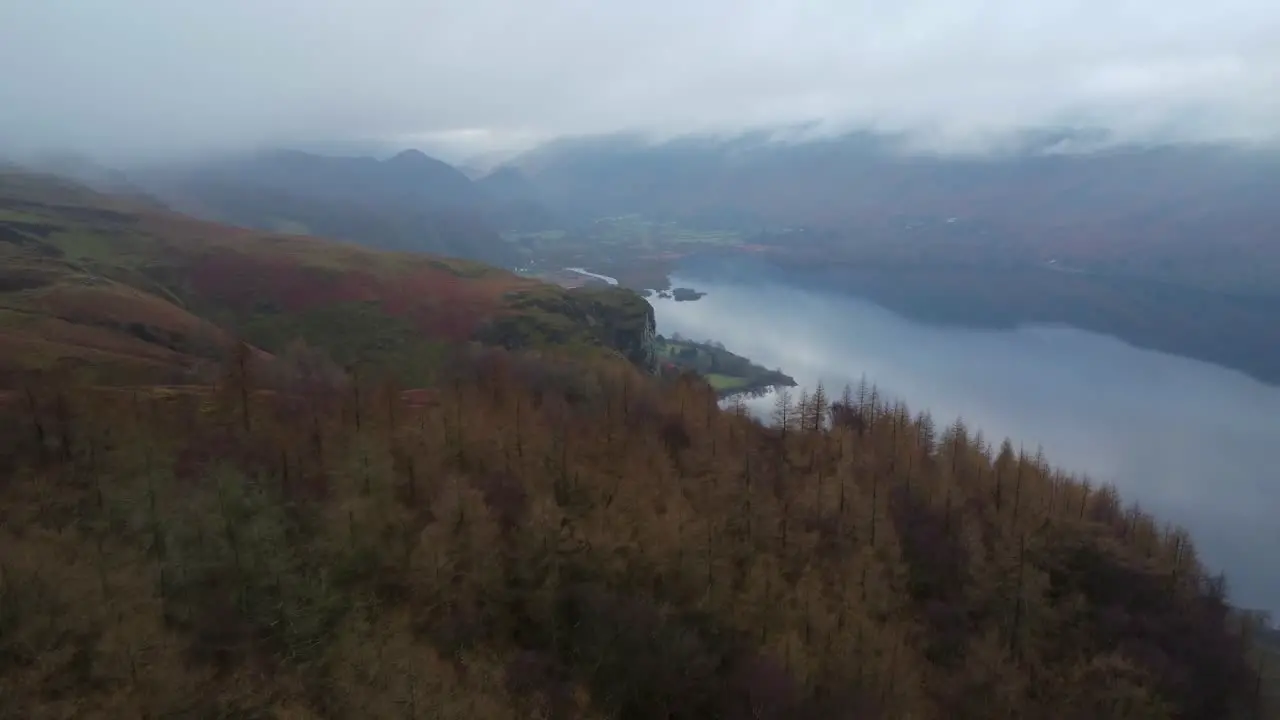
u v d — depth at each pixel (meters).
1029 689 87.19
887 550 96.75
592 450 103.56
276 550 78.62
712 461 106.25
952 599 94.94
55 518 78.00
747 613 84.56
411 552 81.62
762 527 94.88
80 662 65.12
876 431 127.75
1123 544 104.94
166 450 88.50
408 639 73.81
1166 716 85.19
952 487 109.56
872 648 83.81
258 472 88.00
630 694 75.94
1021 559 96.31
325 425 98.25
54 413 90.06
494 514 86.56
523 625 80.38
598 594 80.81
